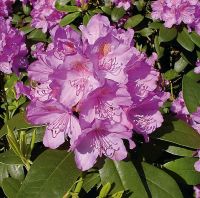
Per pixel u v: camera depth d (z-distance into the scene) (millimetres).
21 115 478
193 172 499
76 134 386
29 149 423
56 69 370
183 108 566
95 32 393
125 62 381
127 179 411
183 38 744
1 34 671
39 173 402
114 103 383
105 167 417
